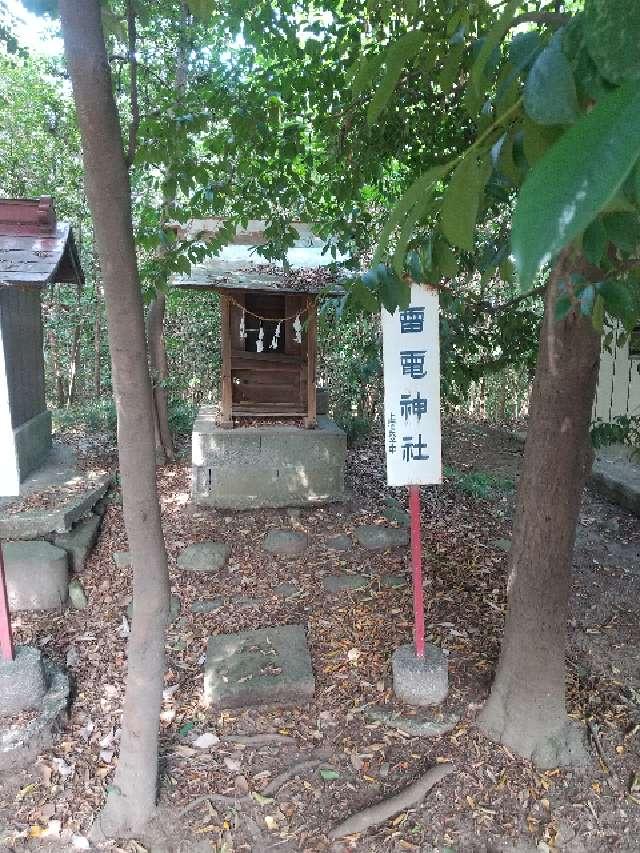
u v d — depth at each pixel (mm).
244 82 3768
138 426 2145
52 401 8484
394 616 3754
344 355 7531
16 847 2365
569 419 2445
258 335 5227
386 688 3135
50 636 3633
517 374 8648
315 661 3379
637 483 5727
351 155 3504
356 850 2361
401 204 590
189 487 5691
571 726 2807
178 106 3359
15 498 4602
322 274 4906
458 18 1099
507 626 2795
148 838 2416
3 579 2828
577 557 4703
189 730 2928
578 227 325
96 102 1835
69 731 2902
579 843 2404
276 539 4656
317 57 3350
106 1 2455
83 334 8273
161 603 2324
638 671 3320
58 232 4598
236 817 2494
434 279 1487
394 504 5477
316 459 5266
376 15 2844
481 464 7016
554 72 533
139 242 3873
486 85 835
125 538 4617
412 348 2664
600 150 337
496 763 2703
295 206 4348
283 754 2795
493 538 4867
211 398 8531
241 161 3547
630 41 397
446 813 2490
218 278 4668
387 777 2672
